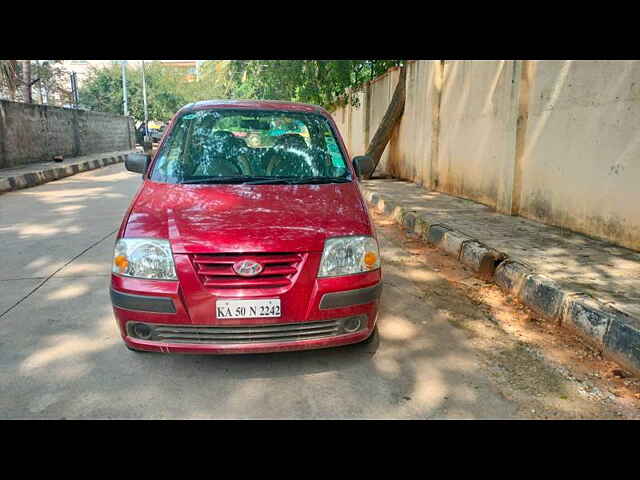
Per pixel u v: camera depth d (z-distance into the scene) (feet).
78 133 58.65
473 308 13.08
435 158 30.78
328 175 11.92
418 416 8.30
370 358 10.22
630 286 12.55
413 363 10.05
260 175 11.62
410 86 35.09
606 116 16.63
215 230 8.81
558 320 12.01
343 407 8.51
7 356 10.09
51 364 9.79
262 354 10.27
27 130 45.42
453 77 28.02
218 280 8.59
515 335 11.48
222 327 8.70
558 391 9.15
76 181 39.68
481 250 16.06
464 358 10.32
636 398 8.98
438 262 17.24
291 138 12.59
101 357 10.10
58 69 93.50
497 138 23.47
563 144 18.88
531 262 14.66
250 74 48.70
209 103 13.51
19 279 14.80
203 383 9.18
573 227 18.61
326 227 9.16
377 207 27.84
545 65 19.71
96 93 125.18
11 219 23.50
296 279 8.68
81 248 18.26
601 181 17.03
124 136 78.48
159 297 8.57
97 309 12.58
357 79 50.72
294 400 8.70
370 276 9.25
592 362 10.26
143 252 8.73
